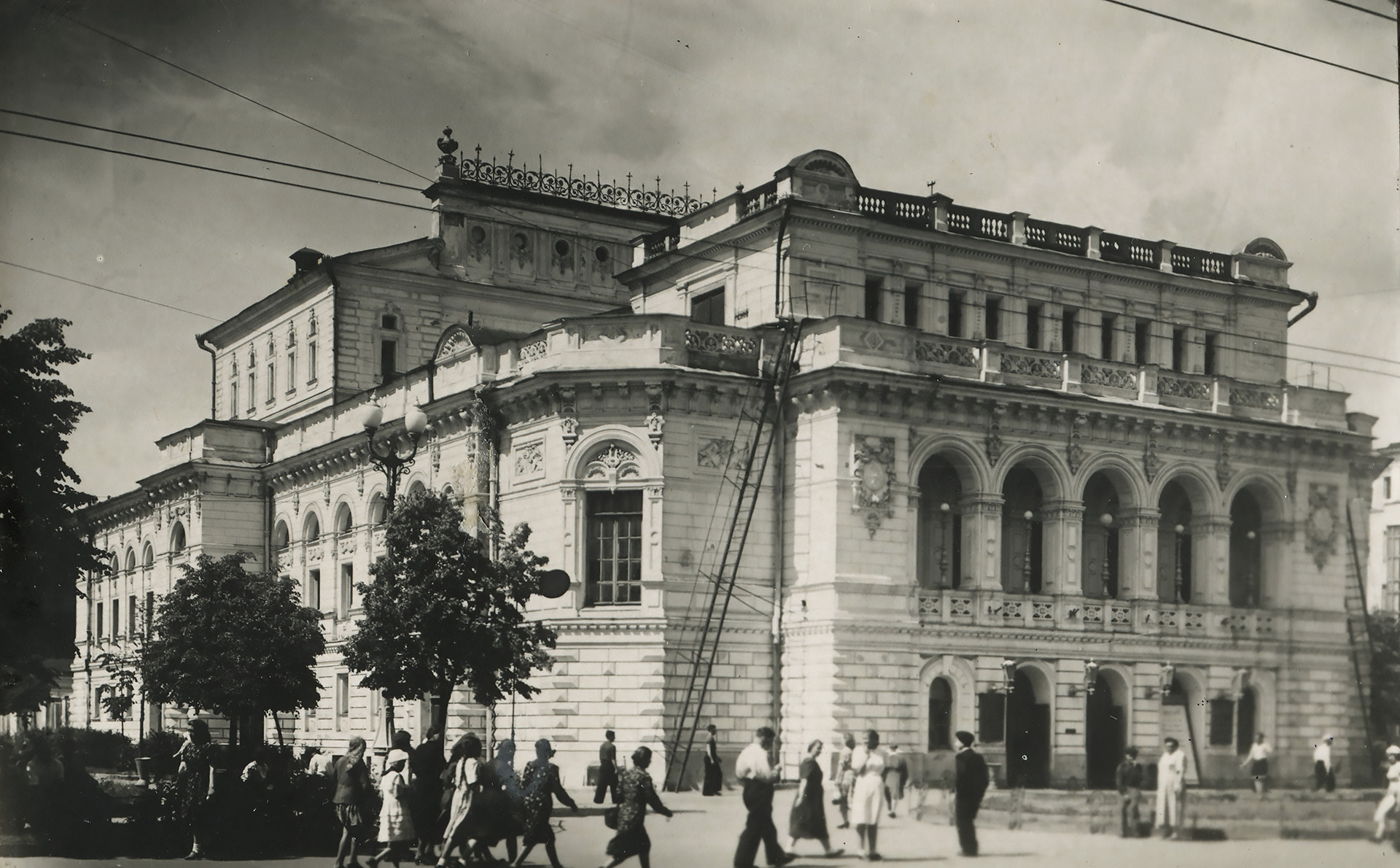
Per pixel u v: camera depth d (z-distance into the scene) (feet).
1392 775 123.65
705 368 161.07
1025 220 183.21
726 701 157.69
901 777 139.54
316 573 221.66
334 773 114.01
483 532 149.79
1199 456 173.99
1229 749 170.71
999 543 163.53
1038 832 118.73
